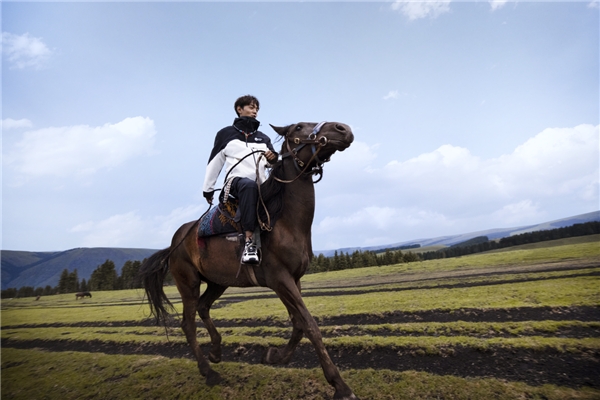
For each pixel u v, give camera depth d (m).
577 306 5.76
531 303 6.32
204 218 4.03
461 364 3.85
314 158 3.15
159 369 4.84
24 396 4.61
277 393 3.60
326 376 2.84
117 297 30.47
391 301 8.30
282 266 3.31
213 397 3.72
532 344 4.01
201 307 4.52
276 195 3.42
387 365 4.09
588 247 18.81
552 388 3.05
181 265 4.38
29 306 27.86
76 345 7.62
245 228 3.33
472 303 6.87
